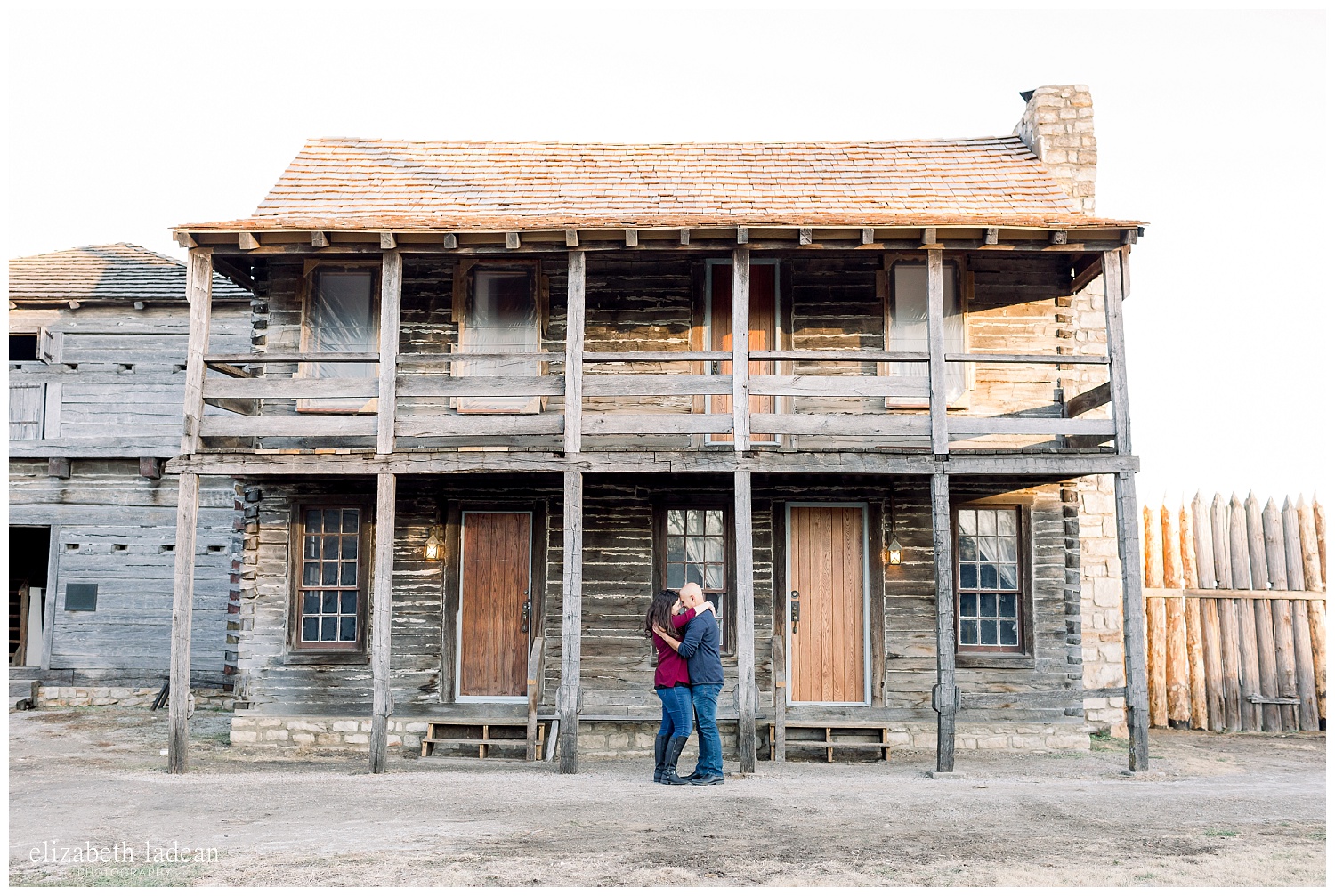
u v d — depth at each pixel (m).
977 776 10.29
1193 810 8.54
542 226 10.68
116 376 16.11
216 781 10.00
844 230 10.73
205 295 11.08
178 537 10.73
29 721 14.42
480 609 12.73
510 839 7.61
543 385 10.85
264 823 8.19
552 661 12.41
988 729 12.12
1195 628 13.47
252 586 12.64
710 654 9.82
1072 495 12.57
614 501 12.62
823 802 8.81
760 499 12.68
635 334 12.70
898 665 12.38
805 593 12.66
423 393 10.91
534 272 12.70
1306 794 9.23
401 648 12.51
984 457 10.66
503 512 12.84
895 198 13.02
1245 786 9.69
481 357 10.91
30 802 9.03
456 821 8.18
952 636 10.49
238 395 10.95
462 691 12.60
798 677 12.52
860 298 12.72
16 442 16.08
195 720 14.61
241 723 12.38
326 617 12.73
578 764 11.29
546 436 12.55
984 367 12.64
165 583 16.02
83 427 16.09
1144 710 10.36
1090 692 13.29
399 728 12.12
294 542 12.70
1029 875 6.74
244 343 16.12
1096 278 12.86
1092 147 14.02
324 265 12.78
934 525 10.60
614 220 10.74
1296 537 13.48
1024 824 8.06
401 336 12.65
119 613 16.02
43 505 16.22
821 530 12.76
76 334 16.22
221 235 10.88
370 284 12.80
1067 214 12.45
